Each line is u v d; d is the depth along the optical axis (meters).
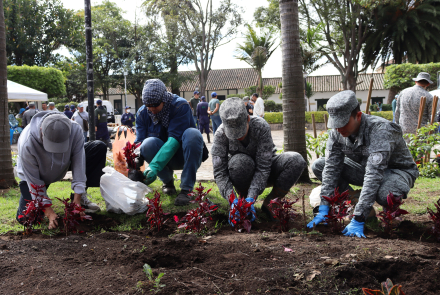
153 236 3.30
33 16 36.06
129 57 35.84
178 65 35.81
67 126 3.29
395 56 28.81
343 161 3.57
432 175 6.29
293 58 5.75
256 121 3.55
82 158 3.66
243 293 2.04
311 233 3.10
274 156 3.88
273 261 2.46
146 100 4.13
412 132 7.15
